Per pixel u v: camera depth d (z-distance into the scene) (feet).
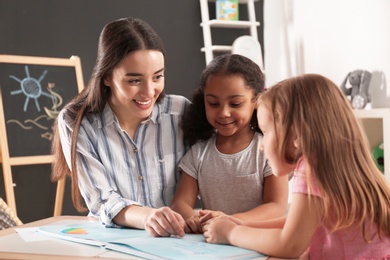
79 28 12.83
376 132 11.59
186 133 5.65
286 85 3.81
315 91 3.69
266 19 14.64
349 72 12.17
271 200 5.16
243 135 5.35
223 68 5.14
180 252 3.63
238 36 14.70
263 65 14.93
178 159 5.77
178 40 13.84
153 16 13.58
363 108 11.55
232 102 5.12
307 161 3.56
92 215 5.41
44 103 12.12
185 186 5.46
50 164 12.66
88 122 5.44
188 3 13.94
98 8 13.01
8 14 12.16
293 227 3.54
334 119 3.63
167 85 13.74
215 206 5.40
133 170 5.60
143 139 5.64
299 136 3.63
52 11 12.55
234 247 3.83
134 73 4.96
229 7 13.99
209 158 5.42
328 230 3.59
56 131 5.72
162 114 5.73
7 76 11.78
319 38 13.75
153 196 5.69
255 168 5.26
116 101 5.42
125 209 4.73
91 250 3.83
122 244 3.91
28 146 11.84
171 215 4.26
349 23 12.88
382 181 3.71
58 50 12.61
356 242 3.58
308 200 3.51
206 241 4.05
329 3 13.39
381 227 3.60
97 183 5.25
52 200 12.67
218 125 5.22
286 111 3.70
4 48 12.14
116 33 5.04
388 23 11.93
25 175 12.38
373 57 12.31
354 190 3.54
